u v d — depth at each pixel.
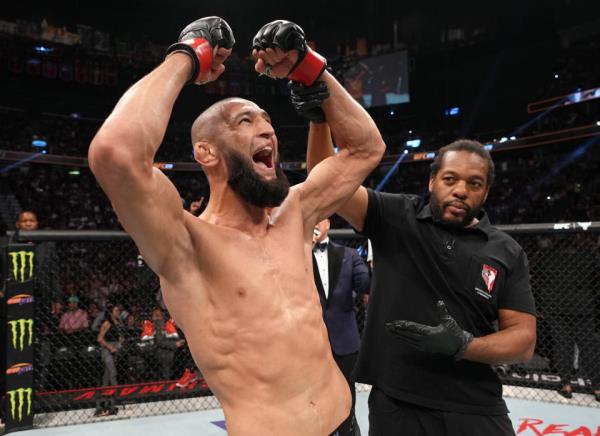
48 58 25.17
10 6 27.00
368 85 27.77
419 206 2.14
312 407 1.35
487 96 26.03
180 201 1.33
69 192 23.72
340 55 30.67
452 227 2.02
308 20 32.41
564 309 4.11
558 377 4.24
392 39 31.22
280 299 1.39
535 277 4.27
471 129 26.33
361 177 1.71
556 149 22.50
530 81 24.61
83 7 28.81
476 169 1.95
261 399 1.31
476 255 1.98
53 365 4.53
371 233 2.12
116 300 4.96
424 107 28.12
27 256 3.80
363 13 32.62
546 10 24.39
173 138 27.72
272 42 1.47
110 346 4.76
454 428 1.86
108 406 4.10
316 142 1.84
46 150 24.41
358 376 2.08
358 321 5.11
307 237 1.63
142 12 30.33
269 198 1.45
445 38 29.39
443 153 2.04
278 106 29.50
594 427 3.42
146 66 27.89
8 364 3.69
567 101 20.42
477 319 1.97
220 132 1.46
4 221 20.61
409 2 30.55
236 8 31.39
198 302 1.35
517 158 24.31
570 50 23.00
